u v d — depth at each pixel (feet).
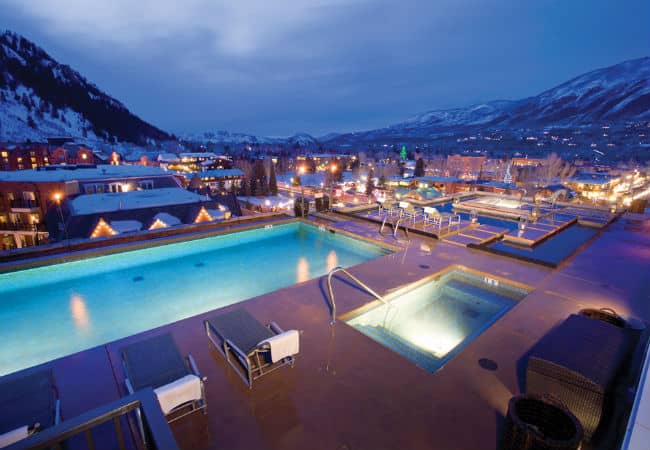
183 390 10.91
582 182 223.10
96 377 14.57
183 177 205.36
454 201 59.57
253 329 15.53
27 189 108.06
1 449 5.56
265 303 21.54
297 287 24.02
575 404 11.78
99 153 338.54
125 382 13.00
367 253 37.37
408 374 14.97
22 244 109.50
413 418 12.55
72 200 93.97
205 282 30.04
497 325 19.13
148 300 26.66
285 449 11.13
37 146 242.17
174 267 33.22
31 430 10.07
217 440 11.36
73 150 255.91
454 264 29.17
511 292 25.71
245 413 12.54
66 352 20.02
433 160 478.18
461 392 13.94
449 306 24.09
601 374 11.59
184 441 11.25
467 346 17.06
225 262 34.71
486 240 36.09
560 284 25.13
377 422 12.32
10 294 27.37
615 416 12.12
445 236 37.27
